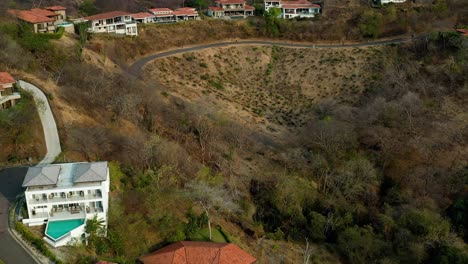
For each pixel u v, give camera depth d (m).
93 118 87.19
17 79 92.12
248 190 86.44
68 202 60.53
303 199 83.19
